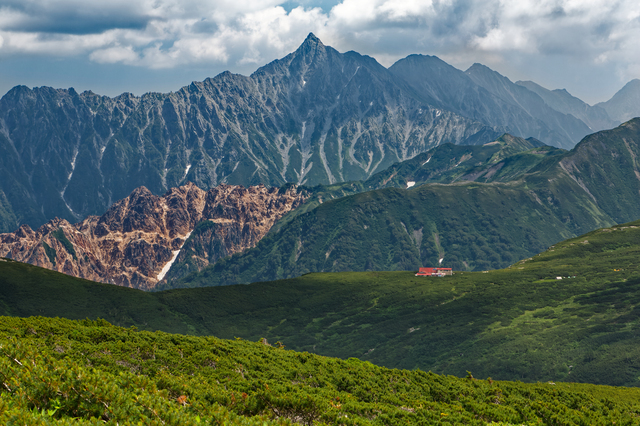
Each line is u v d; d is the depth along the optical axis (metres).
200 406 37.25
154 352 70.31
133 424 27.73
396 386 78.19
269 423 32.19
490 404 73.25
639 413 83.19
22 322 72.94
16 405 27.78
